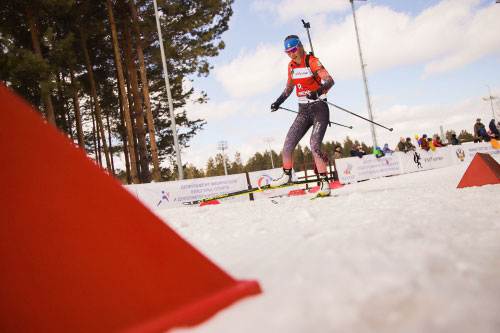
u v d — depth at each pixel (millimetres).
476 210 2268
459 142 20188
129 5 18188
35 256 879
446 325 700
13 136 900
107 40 22219
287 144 4887
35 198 900
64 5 15352
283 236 1907
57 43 14945
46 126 962
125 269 919
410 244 1288
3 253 855
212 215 4023
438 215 2027
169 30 18609
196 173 84750
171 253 976
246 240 2070
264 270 1191
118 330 850
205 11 19469
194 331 804
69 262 896
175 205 10656
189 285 947
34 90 15820
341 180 14414
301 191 8992
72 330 857
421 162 17031
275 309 833
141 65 17484
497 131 19812
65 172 948
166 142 26484
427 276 938
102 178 995
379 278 933
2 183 871
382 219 1889
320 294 877
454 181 6059
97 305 879
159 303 899
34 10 15219
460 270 996
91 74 20219
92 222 938
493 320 710
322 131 4617
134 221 978
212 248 1978
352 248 1262
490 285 884
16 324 837
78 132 19891
